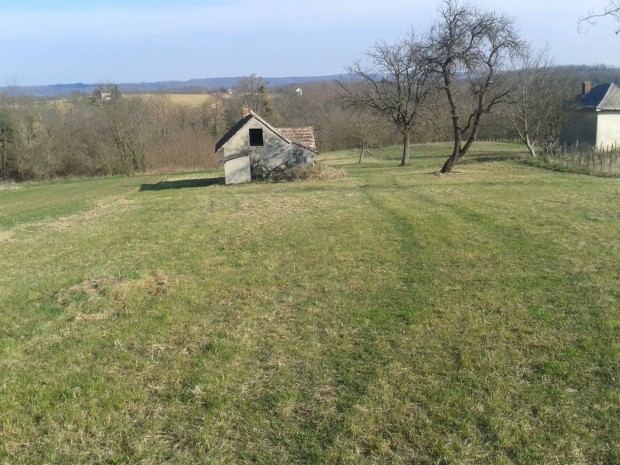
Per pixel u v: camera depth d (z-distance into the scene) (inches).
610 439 179.6
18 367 255.9
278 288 369.1
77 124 2129.7
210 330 294.7
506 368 232.2
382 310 311.9
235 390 224.7
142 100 2369.6
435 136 2407.7
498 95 1139.9
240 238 557.0
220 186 1262.3
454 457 174.6
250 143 1305.4
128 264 467.5
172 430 197.3
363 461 175.2
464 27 1077.1
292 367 244.5
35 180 2021.4
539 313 293.6
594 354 241.4
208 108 2674.7
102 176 2113.7
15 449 189.0
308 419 201.0
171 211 830.5
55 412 211.6
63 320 319.6
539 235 490.3
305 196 904.3
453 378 226.1
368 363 244.2
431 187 927.7
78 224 758.5
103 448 188.2
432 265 406.0
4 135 1983.3
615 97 1454.2
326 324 295.4
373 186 1008.2
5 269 482.6
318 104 2741.1
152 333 293.0
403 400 210.7
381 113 1667.1
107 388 229.9
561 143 1583.4
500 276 366.9
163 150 2241.6
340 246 491.5
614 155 1172.5
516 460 172.2
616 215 573.0
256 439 189.8
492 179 1007.0
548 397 207.5
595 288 331.3
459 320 290.4
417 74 1465.3
